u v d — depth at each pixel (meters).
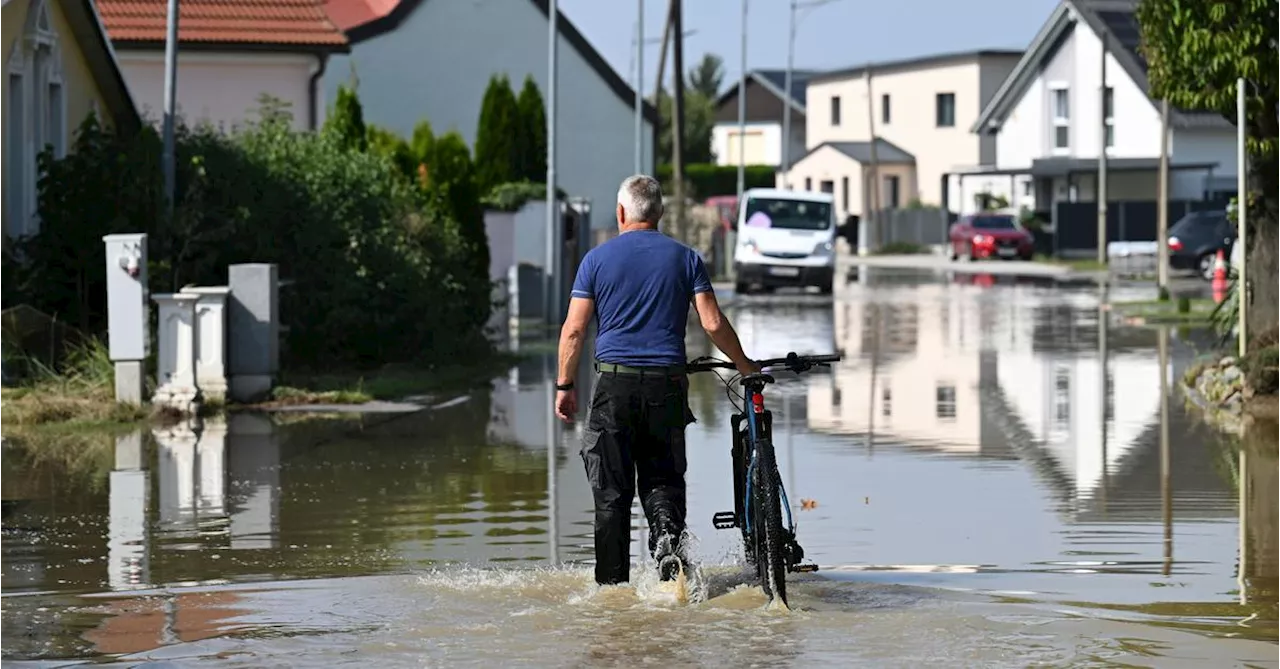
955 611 21.59
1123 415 44.59
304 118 89.69
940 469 35.12
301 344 53.88
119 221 49.09
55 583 23.83
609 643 19.97
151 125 53.06
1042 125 181.88
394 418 44.81
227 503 31.12
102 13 88.19
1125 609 21.73
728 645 19.83
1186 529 27.84
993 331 77.44
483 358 62.09
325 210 53.62
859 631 20.48
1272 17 43.72
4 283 49.12
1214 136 163.50
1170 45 45.22
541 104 110.50
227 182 52.19
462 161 68.00
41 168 49.94
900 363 61.50
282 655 19.53
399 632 20.58
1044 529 28.00
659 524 22.47
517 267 81.38
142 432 41.34
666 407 22.53
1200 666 18.84
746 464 23.52
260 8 89.81
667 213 136.00
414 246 57.16
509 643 20.00
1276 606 21.88
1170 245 129.00
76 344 47.72
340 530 28.34
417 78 118.12
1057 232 161.88
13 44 52.44
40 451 38.00
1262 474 33.75
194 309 44.47
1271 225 45.56
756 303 101.81
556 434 41.62
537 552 26.33
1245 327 45.81
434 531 28.27
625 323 22.59
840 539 27.20
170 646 19.97
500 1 118.81
